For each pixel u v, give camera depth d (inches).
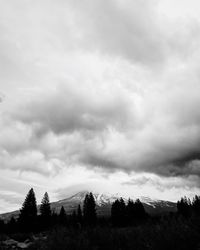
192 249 460.8
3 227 2502.5
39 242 601.9
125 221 2162.9
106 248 506.3
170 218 556.4
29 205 2583.7
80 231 555.5
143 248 494.6
